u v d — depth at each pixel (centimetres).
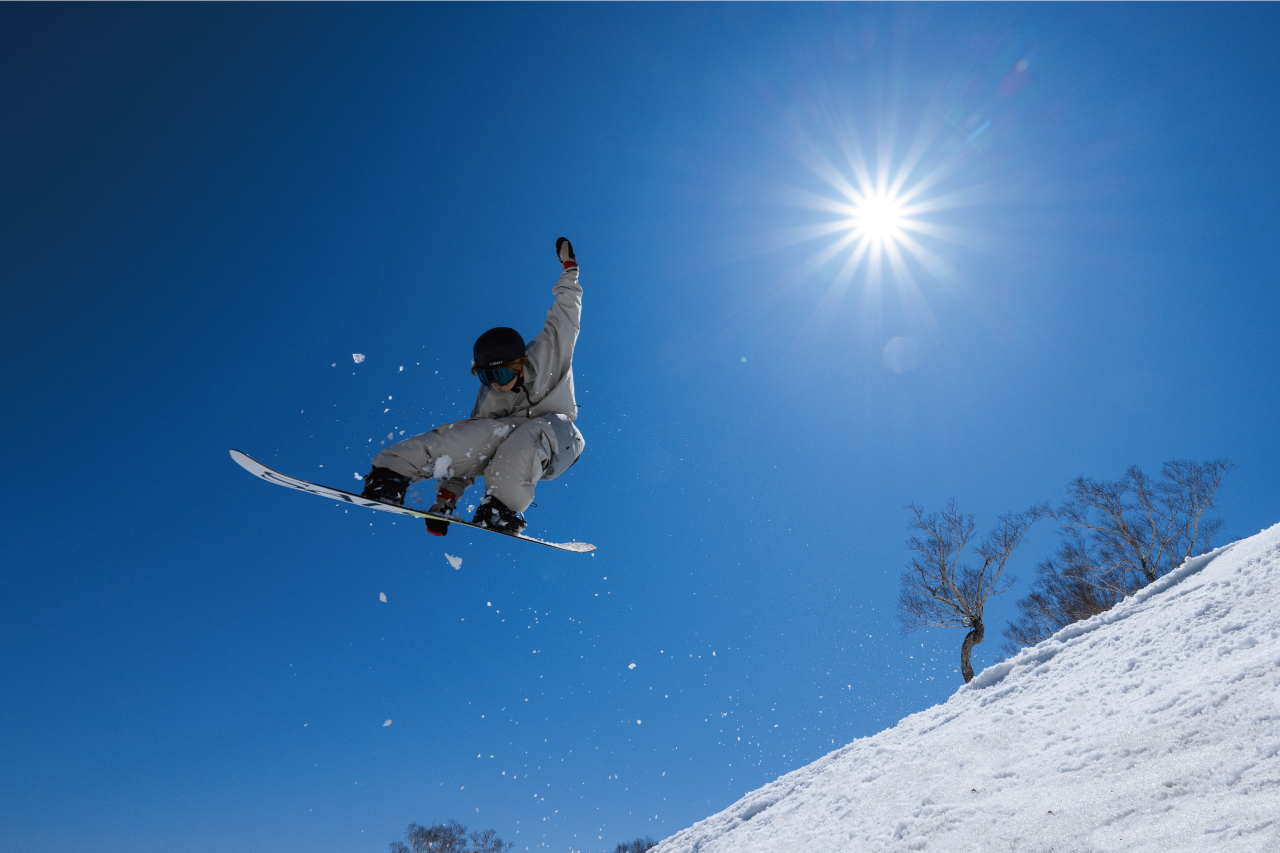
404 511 277
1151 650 375
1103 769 260
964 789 318
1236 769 207
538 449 284
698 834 584
